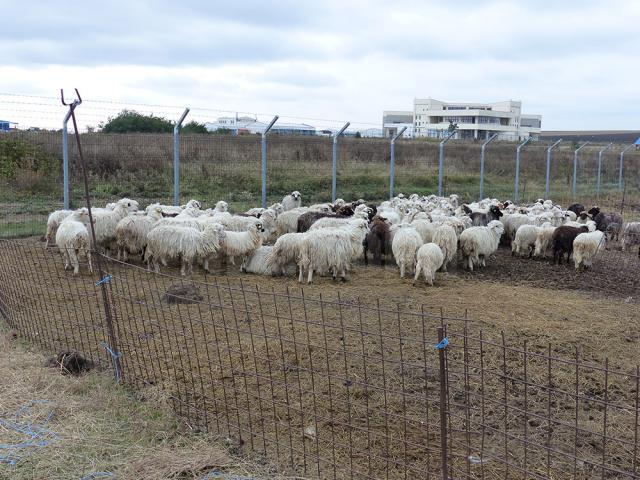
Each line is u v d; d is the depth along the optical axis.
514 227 16.53
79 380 6.43
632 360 7.41
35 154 18.78
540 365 7.07
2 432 5.36
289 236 11.70
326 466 4.81
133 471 4.76
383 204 19.14
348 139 27.53
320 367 6.80
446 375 4.36
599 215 19.56
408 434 5.30
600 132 116.12
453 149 34.59
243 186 22.16
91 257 12.58
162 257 12.06
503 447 5.12
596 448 5.16
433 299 10.23
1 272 11.05
